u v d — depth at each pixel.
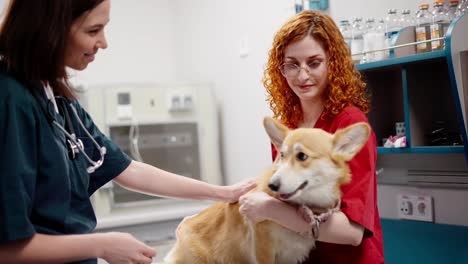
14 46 0.97
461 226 1.72
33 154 0.96
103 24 1.03
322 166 1.06
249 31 2.77
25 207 0.91
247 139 2.87
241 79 2.89
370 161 1.12
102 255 0.98
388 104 1.97
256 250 1.14
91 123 1.32
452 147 1.56
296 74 1.24
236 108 2.97
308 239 1.13
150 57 3.67
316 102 1.32
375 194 1.17
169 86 2.88
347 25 2.01
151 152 2.83
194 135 2.97
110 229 2.61
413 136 1.71
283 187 1.03
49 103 1.03
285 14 2.43
